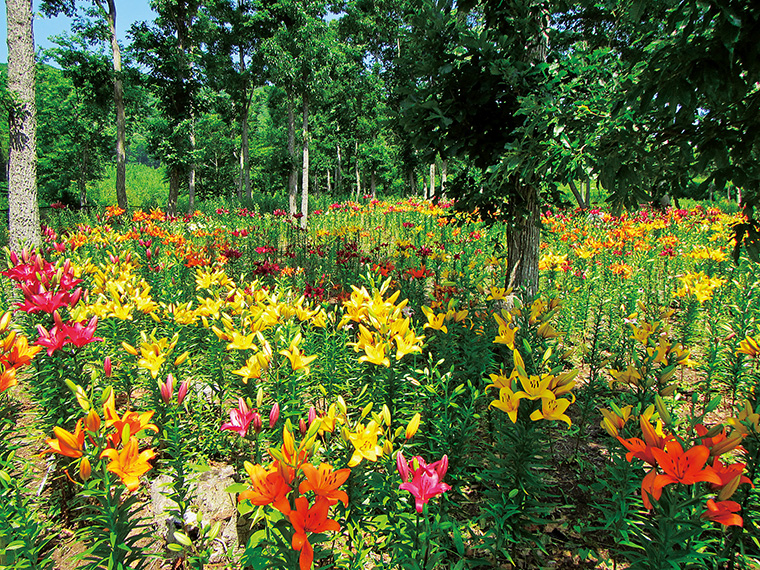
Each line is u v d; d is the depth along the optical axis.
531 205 4.45
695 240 9.45
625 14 2.98
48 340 2.28
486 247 9.19
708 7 1.71
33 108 6.84
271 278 5.72
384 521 1.91
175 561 2.05
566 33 4.13
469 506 2.66
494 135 3.93
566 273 6.42
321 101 19.50
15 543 1.51
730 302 5.48
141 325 3.95
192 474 2.47
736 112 2.11
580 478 3.01
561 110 2.77
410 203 13.89
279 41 16.19
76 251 6.91
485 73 3.62
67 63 19.52
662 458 1.34
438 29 3.60
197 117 21.47
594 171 2.65
